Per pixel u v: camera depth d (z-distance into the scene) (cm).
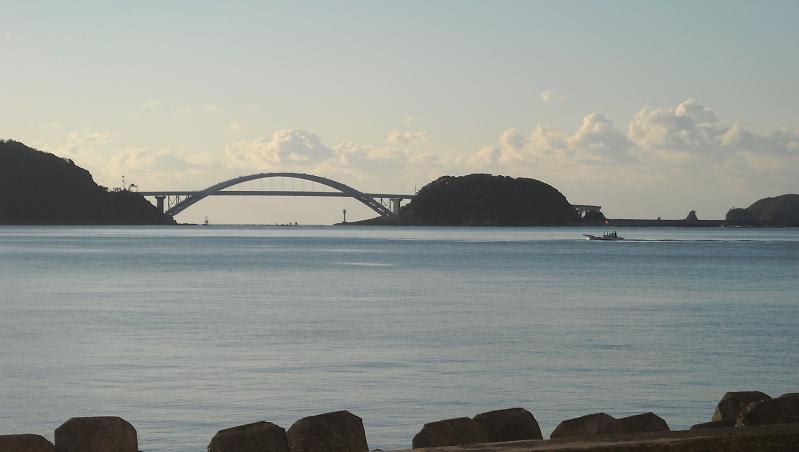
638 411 2923
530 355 4138
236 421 2759
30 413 2894
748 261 15488
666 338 4794
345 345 4431
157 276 10481
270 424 1002
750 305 6956
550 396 3166
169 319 5656
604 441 884
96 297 7438
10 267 12344
